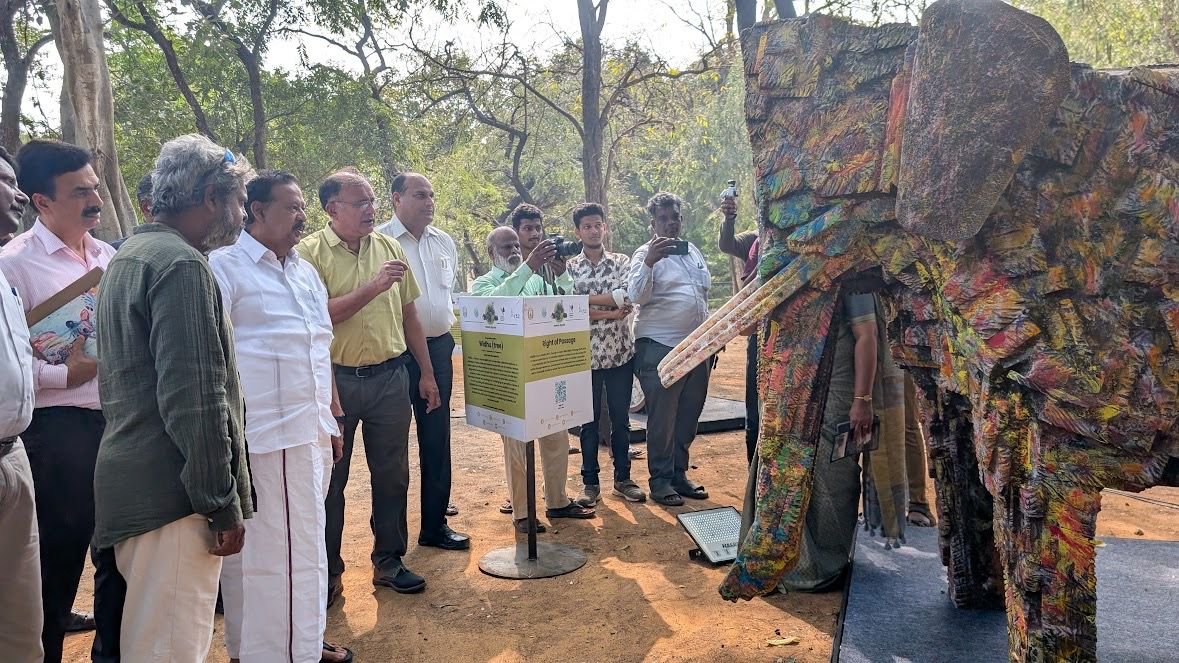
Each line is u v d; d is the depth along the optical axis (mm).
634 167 28156
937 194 2039
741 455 6480
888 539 3895
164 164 2188
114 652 2805
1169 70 2023
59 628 2863
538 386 3910
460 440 7535
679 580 3820
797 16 2383
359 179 3582
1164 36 14664
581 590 3740
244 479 2232
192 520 2096
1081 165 2043
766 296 2447
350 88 17062
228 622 2969
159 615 2061
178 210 2203
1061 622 1986
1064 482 2004
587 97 15211
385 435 3707
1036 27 1942
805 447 2520
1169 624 3010
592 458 5203
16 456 2295
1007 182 1986
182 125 15930
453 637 3285
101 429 2932
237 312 2680
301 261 3006
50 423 2791
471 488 5801
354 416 3611
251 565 2641
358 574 4062
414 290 3994
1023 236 2051
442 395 4352
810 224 2363
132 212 8766
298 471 2725
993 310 2049
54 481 2801
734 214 5414
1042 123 1964
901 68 2217
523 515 4605
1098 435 1966
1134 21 14977
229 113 16562
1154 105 1984
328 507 3609
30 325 2770
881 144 2236
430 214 4266
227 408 2096
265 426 2645
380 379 3652
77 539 2871
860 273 2424
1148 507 4820
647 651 3072
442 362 4344
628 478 5426
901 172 2127
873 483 4199
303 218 2844
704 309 5328
